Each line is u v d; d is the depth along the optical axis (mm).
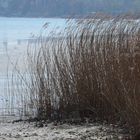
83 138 10711
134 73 10773
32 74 13117
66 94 12875
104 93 11852
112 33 12227
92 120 12516
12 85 14453
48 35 13180
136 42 11352
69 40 12859
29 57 13242
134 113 10695
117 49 11781
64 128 11891
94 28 12617
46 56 13000
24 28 66312
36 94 13102
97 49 12352
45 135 11062
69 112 12883
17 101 13758
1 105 13766
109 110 12227
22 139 10633
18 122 12664
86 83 12617
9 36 53875
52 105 12992
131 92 10758
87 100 12656
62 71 12859
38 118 13008
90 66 12516
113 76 11648
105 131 11359
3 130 11664
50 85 12953
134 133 10758
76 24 12914
